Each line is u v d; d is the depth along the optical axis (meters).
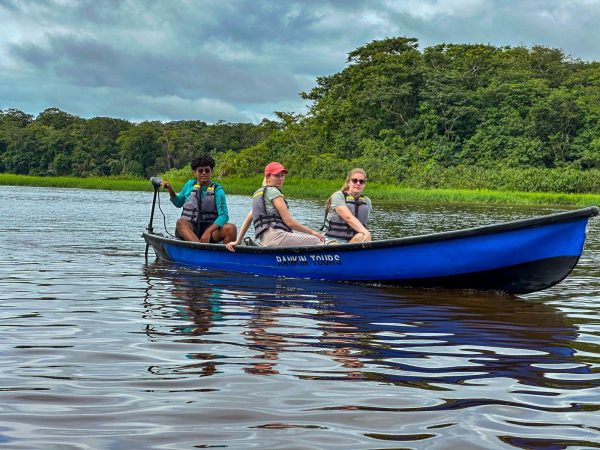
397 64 69.81
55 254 9.12
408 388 3.39
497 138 64.06
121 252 9.52
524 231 5.98
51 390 3.25
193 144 100.00
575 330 4.88
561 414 3.03
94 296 5.96
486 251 6.18
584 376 3.65
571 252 5.92
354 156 66.06
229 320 5.02
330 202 7.39
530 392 3.35
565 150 63.31
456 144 65.50
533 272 6.16
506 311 5.61
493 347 4.30
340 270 6.93
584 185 48.97
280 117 76.62
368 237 7.12
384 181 53.44
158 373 3.57
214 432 2.76
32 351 3.97
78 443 2.62
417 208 27.78
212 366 3.73
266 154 60.97
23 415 2.91
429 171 53.78
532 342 4.46
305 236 7.51
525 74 71.75
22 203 23.81
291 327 4.82
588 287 7.10
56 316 5.03
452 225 16.42
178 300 5.85
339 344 4.31
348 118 70.44
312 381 3.48
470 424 2.89
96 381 3.41
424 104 67.69
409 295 6.32
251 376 3.55
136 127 105.12
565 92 67.44
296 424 2.87
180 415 2.95
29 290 6.21
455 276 6.43
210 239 8.50
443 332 4.74
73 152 101.31
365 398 3.22
